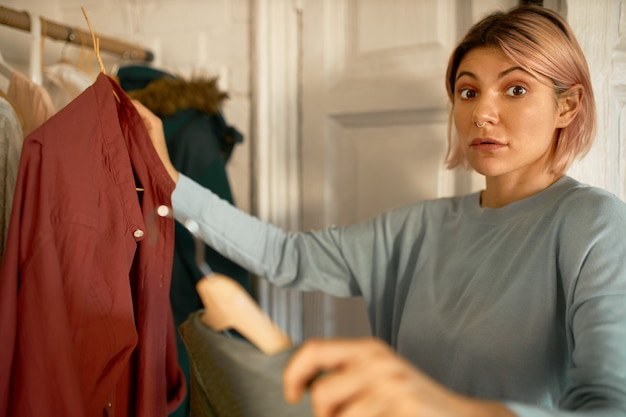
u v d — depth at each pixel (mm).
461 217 773
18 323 577
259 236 891
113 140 657
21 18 901
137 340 654
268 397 444
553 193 666
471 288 686
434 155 1035
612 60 828
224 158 1182
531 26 630
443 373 683
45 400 563
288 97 1220
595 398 435
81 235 606
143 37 1412
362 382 300
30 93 805
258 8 1207
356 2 1120
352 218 1168
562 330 612
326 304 1211
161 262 712
